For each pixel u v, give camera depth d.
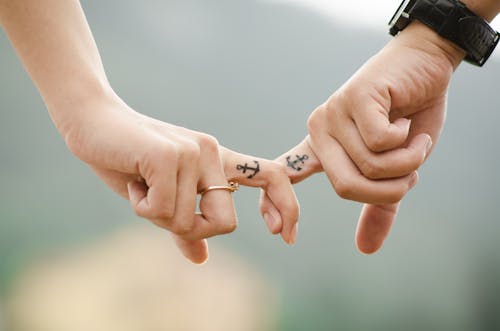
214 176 1.12
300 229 4.59
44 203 4.43
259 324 4.21
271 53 5.00
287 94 4.92
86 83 1.07
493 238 4.95
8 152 4.50
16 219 4.32
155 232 4.32
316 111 1.30
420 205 5.08
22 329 3.92
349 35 4.90
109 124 1.04
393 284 4.67
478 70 5.30
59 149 4.59
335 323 4.45
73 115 1.06
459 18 1.19
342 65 4.89
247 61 4.98
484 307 4.63
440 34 1.21
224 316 4.29
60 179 4.50
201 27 5.02
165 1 4.99
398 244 4.87
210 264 4.33
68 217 4.37
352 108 1.19
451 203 5.12
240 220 4.52
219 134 4.81
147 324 4.09
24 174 4.47
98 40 4.80
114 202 4.44
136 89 4.81
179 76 4.92
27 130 4.59
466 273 4.81
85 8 4.82
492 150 5.27
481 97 5.33
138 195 1.05
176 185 1.01
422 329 4.62
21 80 4.69
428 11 1.20
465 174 5.21
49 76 1.07
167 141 0.99
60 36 1.07
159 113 4.80
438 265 4.76
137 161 0.99
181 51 4.96
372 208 1.45
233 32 4.99
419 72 1.22
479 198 5.13
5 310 3.95
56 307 4.00
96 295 4.05
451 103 5.32
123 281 4.16
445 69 1.25
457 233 4.95
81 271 4.18
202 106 4.88
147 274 4.24
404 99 1.22
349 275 4.52
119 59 4.83
